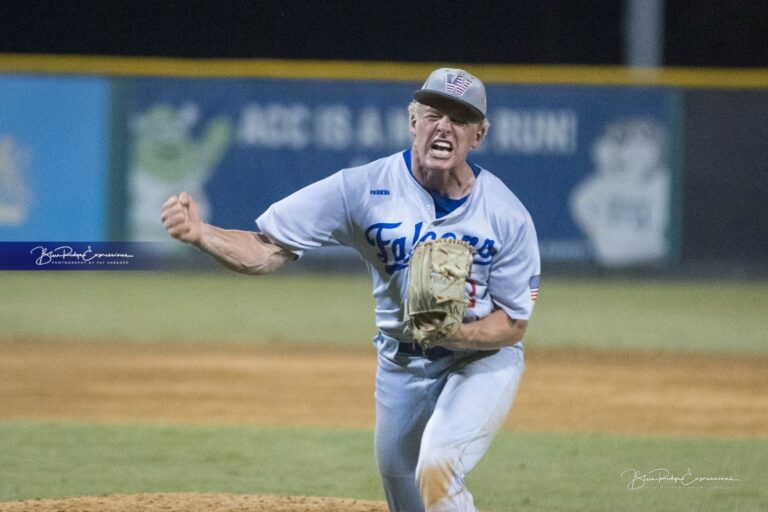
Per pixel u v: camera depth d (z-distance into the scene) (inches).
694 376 1424.7
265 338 1651.1
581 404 1245.1
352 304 1985.7
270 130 2253.9
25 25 2925.7
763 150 2261.3
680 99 2255.2
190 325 1747.0
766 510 797.9
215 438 1047.6
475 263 585.3
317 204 586.2
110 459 949.8
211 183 2249.0
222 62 2231.8
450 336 564.7
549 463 950.4
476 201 584.4
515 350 618.5
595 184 2268.7
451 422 576.4
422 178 582.9
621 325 1796.3
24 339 1614.2
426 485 568.1
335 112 2260.1
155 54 2970.0
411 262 565.9
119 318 1807.3
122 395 1261.1
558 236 2273.6
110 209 2219.5
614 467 936.3
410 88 2265.0
